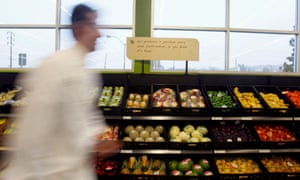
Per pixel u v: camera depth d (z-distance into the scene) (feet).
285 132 10.00
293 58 13.01
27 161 3.67
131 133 9.52
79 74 3.82
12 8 12.57
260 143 9.12
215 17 12.78
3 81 11.04
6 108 9.39
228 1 12.66
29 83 3.76
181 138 9.43
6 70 12.08
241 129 10.02
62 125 3.64
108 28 12.46
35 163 3.64
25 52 12.57
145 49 10.51
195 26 12.68
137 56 10.50
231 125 10.30
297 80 11.55
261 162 9.36
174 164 9.45
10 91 10.52
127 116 9.29
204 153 9.01
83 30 4.14
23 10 12.57
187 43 10.53
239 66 12.80
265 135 9.71
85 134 3.92
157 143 9.02
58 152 3.69
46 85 3.59
